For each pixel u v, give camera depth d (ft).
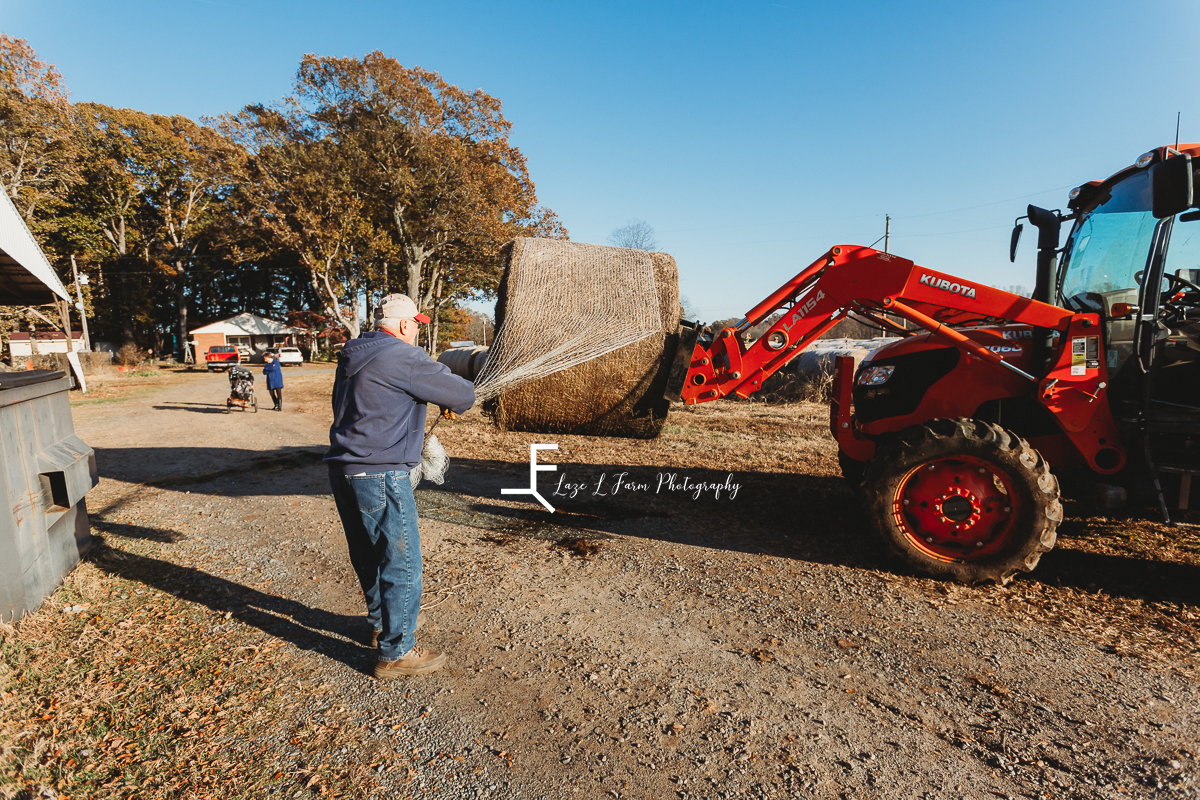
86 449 13.29
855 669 8.96
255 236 110.22
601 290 15.14
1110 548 13.78
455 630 10.26
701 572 12.71
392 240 114.83
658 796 6.44
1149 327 11.44
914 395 14.52
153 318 140.46
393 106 108.78
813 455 24.73
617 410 15.24
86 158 115.03
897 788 6.54
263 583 12.21
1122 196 12.65
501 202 120.26
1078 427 11.99
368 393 8.33
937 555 12.18
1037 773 6.75
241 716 7.82
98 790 6.46
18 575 10.02
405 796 6.45
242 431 35.04
